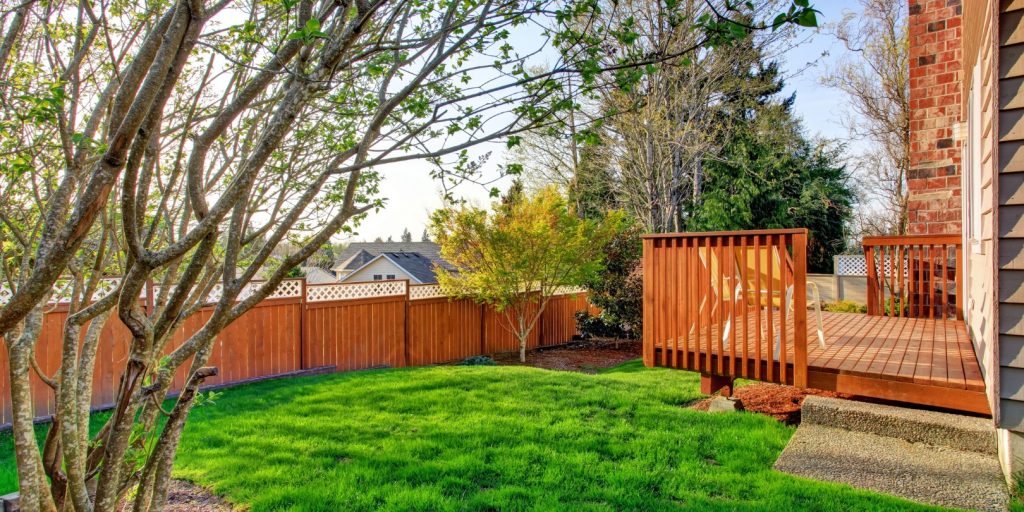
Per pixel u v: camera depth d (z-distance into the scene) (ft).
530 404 16.67
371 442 13.43
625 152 44.04
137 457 5.91
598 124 7.00
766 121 60.23
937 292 23.73
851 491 9.72
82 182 6.27
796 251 12.97
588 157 46.34
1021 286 9.01
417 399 17.71
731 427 13.69
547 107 7.05
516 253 33.14
